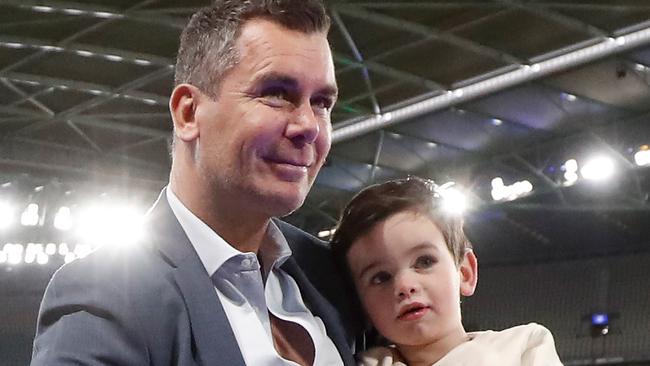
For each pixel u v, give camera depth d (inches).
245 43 51.1
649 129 392.2
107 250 51.3
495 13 295.4
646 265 527.2
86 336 46.1
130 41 319.0
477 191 468.4
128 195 494.6
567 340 542.0
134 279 50.0
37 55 329.4
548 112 386.6
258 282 56.0
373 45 325.4
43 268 526.9
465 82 356.8
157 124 418.3
